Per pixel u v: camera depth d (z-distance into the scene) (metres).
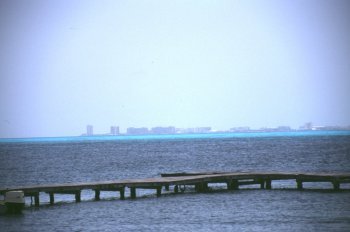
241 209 133.50
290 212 127.62
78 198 153.00
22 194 133.75
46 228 116.19
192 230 110.75
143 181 160.12
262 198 150.62
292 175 169.00
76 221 123.31
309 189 168.88
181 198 155.62
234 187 174.38
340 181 161.38
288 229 109.69
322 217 120.69
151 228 113.81
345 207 132.75
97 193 156.62
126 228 114.56
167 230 111.38
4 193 141.38
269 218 121.00
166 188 176.88
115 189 155.75
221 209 134.25
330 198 147.50
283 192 162.50
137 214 130.62
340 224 113.19
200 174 186.38
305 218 120.00
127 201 152.88
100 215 130.38
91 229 114.44
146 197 160.75
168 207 139.88
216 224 115.94
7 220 125.19
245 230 109.56
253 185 185.12
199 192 168.62
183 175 187.38
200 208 136.75
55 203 151.50
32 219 126.12
